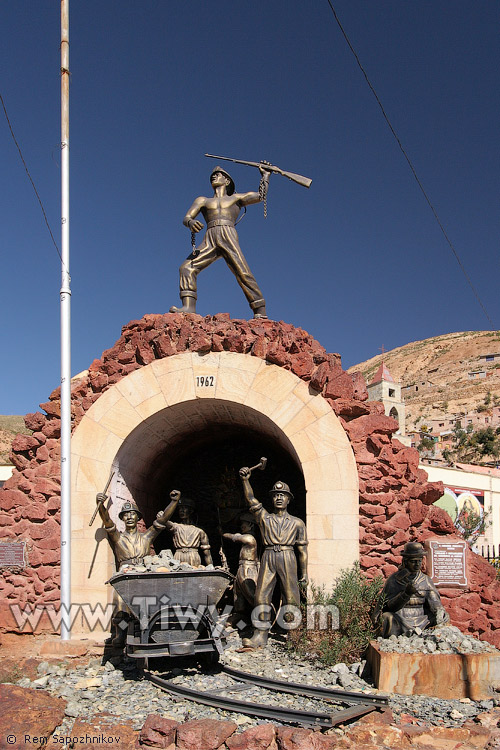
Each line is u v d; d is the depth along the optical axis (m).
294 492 15.22
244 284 12.84
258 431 13.68
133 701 8.12
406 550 9.40
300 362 11.45
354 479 10.95
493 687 8.16
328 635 9.84
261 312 12.80
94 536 11.33
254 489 15.41
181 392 11.77
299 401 11.38
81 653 10.20
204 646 9.12
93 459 11.65
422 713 7.60
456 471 34.91
